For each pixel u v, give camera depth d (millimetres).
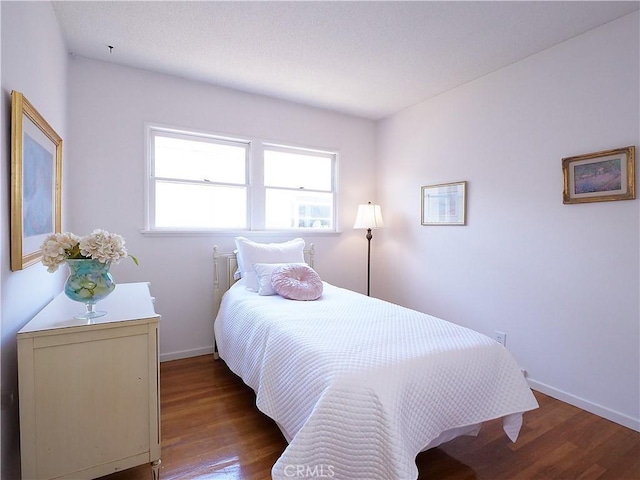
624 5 1872
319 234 3572
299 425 1390
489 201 2715
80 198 2504
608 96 2035
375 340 1587
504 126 2602
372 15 1968
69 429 1277
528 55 2424
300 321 1872
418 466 1624
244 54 2434
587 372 2154
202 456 1671
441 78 2803
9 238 1215
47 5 1780
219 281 3027
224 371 2660
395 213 3645
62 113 2203
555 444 1801
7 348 1206
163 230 2785
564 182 2232
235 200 3174
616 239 2021
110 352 1341
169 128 2799
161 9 1925
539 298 2398
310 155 3582
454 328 1792
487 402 1540
